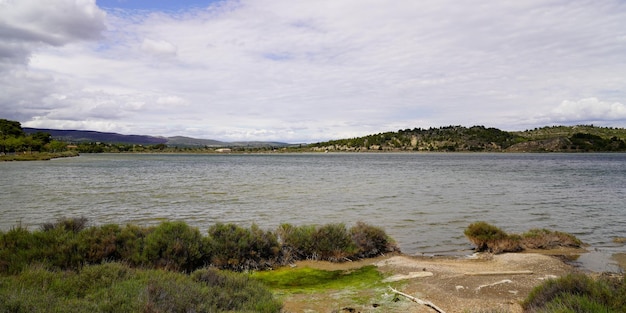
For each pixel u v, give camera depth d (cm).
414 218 2198
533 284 1077
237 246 1250
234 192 3478
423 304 916
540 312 716
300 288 1073
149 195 3181
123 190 3544
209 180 4888
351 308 888
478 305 907
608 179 5144
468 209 2539
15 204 2573
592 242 1688
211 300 711
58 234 1096
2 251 955
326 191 3622
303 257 1402
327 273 1234
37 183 4134
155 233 1169
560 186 4197
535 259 1360
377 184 4400
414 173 6531
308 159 15475
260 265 1282
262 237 1345
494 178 5341
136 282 737
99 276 796
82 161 10894
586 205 2772
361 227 1539
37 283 731
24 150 15438
